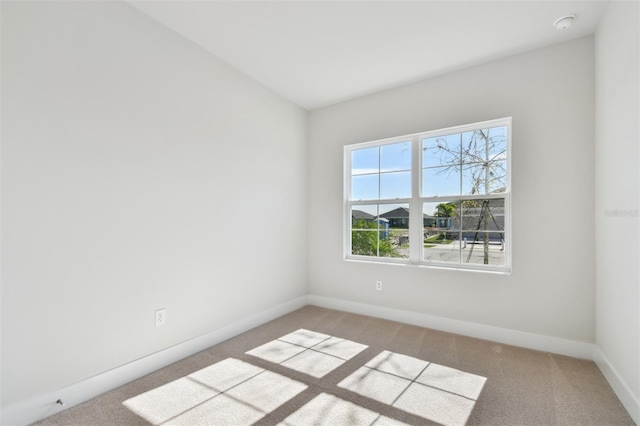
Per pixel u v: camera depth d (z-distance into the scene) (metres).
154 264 2.14
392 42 2.41
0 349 1.47
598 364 2.14
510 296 2.57
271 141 3.25
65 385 1.69
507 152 2.69
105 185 1.87
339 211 3.56
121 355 1.94
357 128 3.44
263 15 2.10
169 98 2.25
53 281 1.65
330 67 2.81
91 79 1.81
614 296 1.86
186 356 2.32
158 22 2.18
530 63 2.50
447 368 2.14
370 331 2.86
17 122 1.53
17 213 1.53
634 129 1.59
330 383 1.95
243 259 2.88
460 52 2.54
